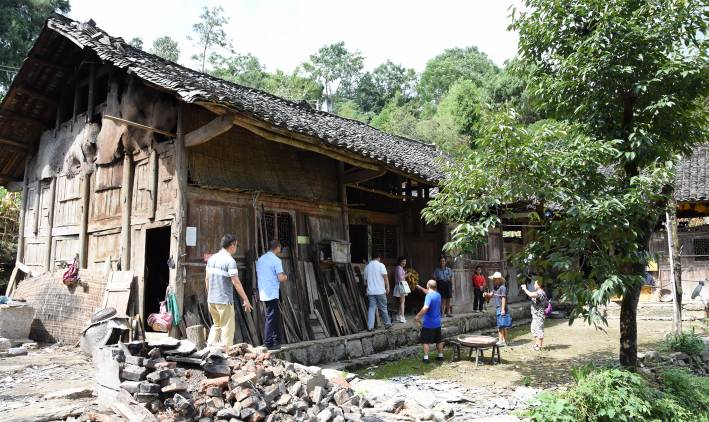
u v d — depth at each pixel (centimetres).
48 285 858
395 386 595
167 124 781
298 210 932
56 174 1045
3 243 1389
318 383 481
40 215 1093
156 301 1005
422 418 479
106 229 877
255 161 877
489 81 3228
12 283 1095
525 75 738
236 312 785
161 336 740
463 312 1248
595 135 681
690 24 604
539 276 707
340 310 930
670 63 600
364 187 1109
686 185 1304
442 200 727
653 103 618
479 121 693
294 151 959
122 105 875
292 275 888
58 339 797
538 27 674
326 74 5334
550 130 647
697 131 674
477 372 777
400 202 1320
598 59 614
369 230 1187
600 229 618
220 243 792
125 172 847
